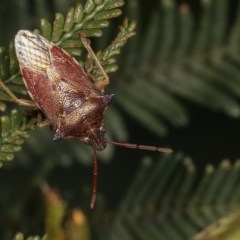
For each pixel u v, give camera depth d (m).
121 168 0.17
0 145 0.11
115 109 0.13
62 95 0.11
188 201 0.13
